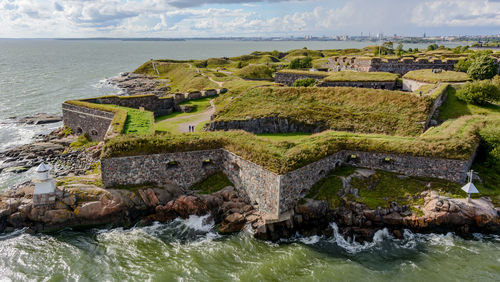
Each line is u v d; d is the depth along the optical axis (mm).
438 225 28062
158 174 32469
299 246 27266
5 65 188125
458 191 29672
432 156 30953
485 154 34062
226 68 126000
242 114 45844
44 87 110000
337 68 84625
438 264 25000
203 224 29750
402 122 39969
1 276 24000
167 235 28844
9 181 39594
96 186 31188
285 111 45000
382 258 25812
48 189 29016
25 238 28156
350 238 28047
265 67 100750
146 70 139625
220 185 33312
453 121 39344
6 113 73750
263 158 29906
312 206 29188
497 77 53719
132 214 30312
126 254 26375
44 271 24500
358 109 43875
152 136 33812
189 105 61906
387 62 69250
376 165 33031
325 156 31797
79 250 26797
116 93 99438
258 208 30562
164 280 23609
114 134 38500
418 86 55156
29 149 48500
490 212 27797
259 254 26406
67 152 47625
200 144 33531
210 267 24969
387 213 28578
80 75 148500
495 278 23562
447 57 78500
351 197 29781
